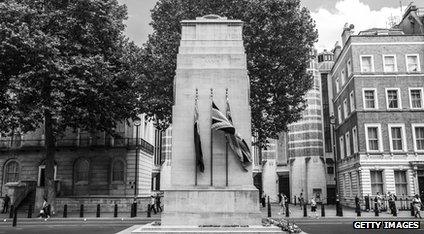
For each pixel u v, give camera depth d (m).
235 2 30.42
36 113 27.70
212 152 17.47
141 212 34.62
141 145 42.62
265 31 29.89
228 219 16.59
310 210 36.78
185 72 18.17
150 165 48.25
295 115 34.03
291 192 55.75
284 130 33.97
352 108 42.84
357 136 40.69
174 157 17.47
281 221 17.72
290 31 31.22
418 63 41.28
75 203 35.91
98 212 28.31
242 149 17.33
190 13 30.66
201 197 16.78
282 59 31.89
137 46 34.06
